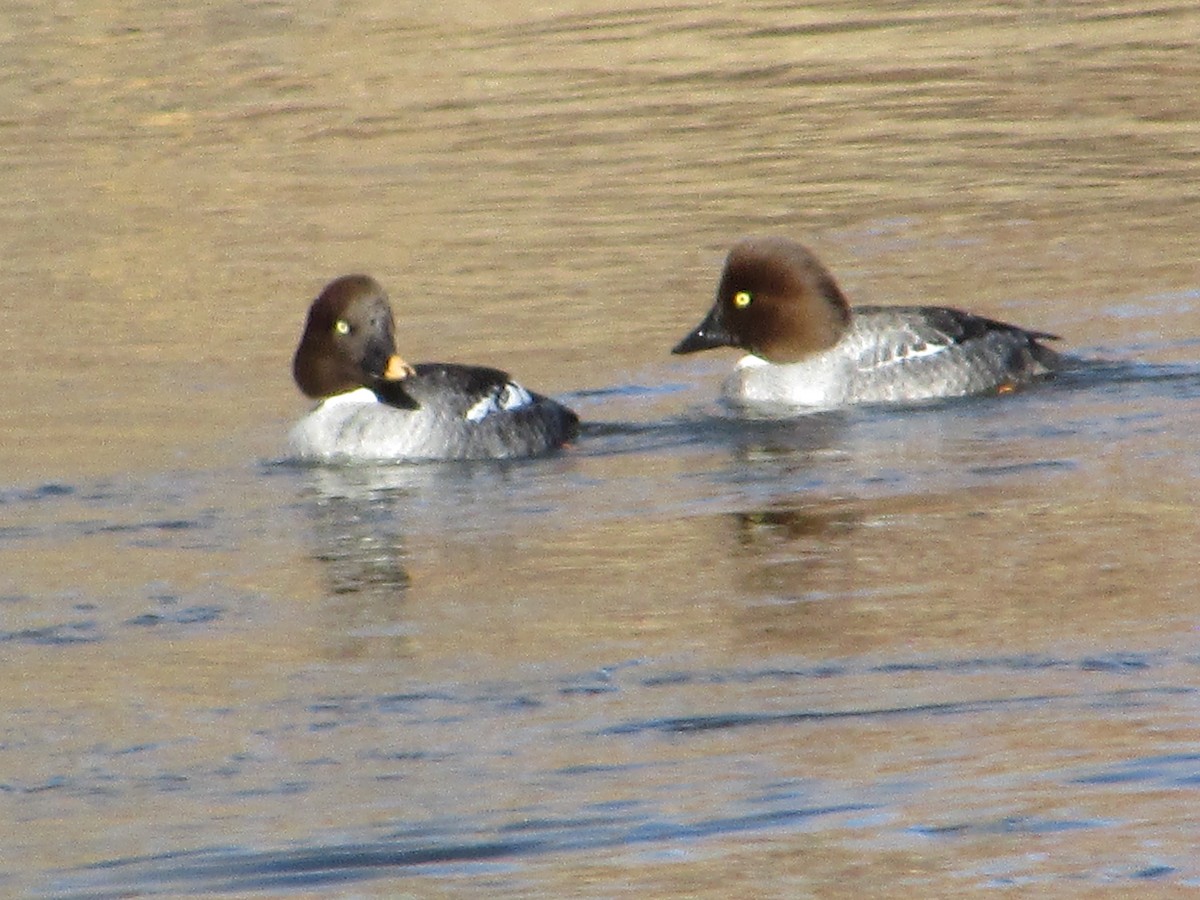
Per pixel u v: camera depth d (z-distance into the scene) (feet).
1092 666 33.24
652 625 36.76
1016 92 90.58
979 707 31.63
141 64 98.32
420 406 50.01
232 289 67.10
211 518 45.47
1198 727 30.22
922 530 42.19
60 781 30.40
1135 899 24.79
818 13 106.83
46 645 36.96
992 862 25.89
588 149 83.71
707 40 101.40
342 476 48.70
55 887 26.71
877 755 29.84
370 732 31.94
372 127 87.81
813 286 54.95
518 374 57.88
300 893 26.16
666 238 71.51
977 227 71.77
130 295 66.90
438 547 42.60
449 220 74.49
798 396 54.54
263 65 97.76
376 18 106.32
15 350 61.36
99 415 54.70
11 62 99.30
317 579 40.65
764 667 34.12
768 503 45.03
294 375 51.08
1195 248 67.67
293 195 78.33
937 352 54.54
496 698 33.22
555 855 26.89
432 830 27.89
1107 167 78.79
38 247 72.84
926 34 101.91
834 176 78.89
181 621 38.22
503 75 95.76
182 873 26.94
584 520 44.32
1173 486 44.45
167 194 79.10
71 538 44.14
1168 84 90.63
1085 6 106.93
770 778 29.12
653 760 30.14
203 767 30.78
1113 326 59.88
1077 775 28.58
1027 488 45.09
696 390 56.24
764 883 25.59
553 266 68.64
